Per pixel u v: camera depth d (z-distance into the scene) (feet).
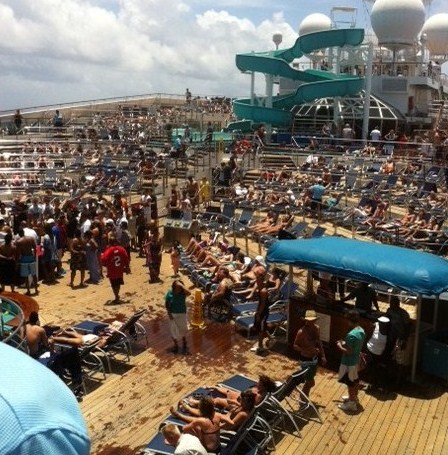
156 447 25.98
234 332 44.91
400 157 98.63
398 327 35.55
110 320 46.75
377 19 145.18
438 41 166.50
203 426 24.29
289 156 108.17
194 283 56.90
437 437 30.09
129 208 73.77
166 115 161.68
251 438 27.45
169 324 44.70
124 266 51.24
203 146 111.04
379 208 71.92
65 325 45.29
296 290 45.78
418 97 147.43
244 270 52.85
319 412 32.53
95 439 29.37
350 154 105.60
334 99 128.88
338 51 130.82
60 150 113.50
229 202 81.05
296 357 40.34
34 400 13.03
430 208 72.59
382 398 34.37
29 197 82.94
